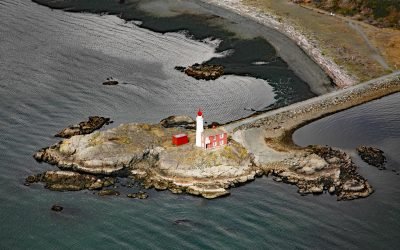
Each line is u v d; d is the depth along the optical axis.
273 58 105.94
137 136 72.62
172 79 98.44
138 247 58.47
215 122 83.56
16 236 59.25
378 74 98.75
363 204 65.50
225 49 110.19
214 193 66.00
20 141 76.00
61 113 84.38
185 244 58.97
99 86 94.25
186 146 70.62
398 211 64.56
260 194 66.56
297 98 91.12
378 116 85.44
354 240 60.19
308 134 79.62
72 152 70.62
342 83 95.56
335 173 69.81
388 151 76.38
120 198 65.06
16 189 66.06
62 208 63.16
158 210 63.53
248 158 71.25
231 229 61.22
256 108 88.56
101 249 58.00
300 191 67.06
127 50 109.56
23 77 95.56
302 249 58.78
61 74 97.81
